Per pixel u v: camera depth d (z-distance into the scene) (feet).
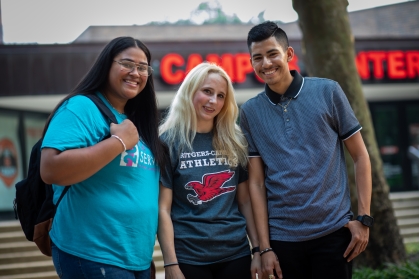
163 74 38.70
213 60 39.27
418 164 43.52
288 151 10.95
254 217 11.35
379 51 42.60
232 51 39.63
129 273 9.38
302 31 22.30
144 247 9.68
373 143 22.21
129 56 9.85
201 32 56.44
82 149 8.75
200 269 10.71
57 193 9.58
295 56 40.57
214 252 10.75
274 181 11.02
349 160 21.27
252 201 11.39
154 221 9.97
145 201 9.74
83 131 9.06
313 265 10.90
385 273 20.10
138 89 10.09
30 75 37.24
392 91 45.27
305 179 10.75
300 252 10.84
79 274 9.06
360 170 11.12
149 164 10.14
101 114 9.60
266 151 11.26
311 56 22.04
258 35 11.14
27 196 10.19
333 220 10.68
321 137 10.91
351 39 22.16
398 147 48.37
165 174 10.98
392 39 42.78
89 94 9.74
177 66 38.93
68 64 37.47
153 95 10.80
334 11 21.58
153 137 10.57
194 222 10.84
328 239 10.71
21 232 32.42
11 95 37.11
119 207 9.35
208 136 11.48
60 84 37.42
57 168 8.61
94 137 9.26
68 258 9.12
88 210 9.22
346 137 11.13
